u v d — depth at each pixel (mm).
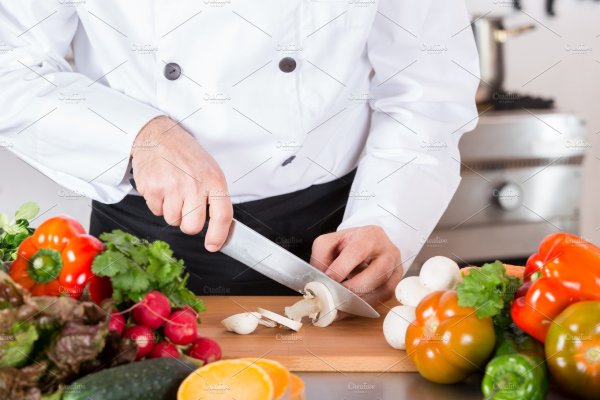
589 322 690
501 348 741
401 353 832
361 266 1051
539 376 695
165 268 767
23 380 621
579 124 1587
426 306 772
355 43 1035
